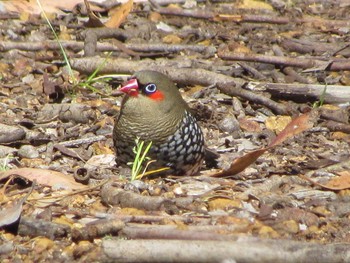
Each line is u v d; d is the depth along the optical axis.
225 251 8.42
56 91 13.98
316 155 12.12
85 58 14.83
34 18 17.25
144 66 14.65
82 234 9.12
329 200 10.38
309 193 10.53
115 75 14.55
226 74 14.91
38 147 12.23
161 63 14.87
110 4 17.97
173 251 8.48
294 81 14.78
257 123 13.30
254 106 13.86
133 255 8.52
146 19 17.69
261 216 9.70
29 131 12.69
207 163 11.85
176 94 10.84
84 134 12.74
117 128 10.88
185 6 18.73
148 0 18.41
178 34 16.97
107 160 11.83
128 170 11.08
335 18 18.56
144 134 10.72
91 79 14.30
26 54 15.61
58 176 10.65
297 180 10.91
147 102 10.68
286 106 13.77
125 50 15.77
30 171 10.62
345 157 11.95
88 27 16.67
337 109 13.63
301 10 18.83
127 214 9.67
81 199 10.11
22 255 8.98
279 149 12.34
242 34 17.22
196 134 11.01
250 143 12.71
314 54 16.33
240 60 15.41
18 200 9.94
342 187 10.59
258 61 15.29
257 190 10.36
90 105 13.66
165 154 10.85
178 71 14.42
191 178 10.92
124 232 9.03
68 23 17.19
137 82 10.70
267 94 14.12
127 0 18.16
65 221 9.52
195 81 14.34
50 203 9.98
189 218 9.54
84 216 9.66
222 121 13.13
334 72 15.17
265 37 17.03
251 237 8.72
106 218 9.48
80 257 8.85
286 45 16.58
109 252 8.55
